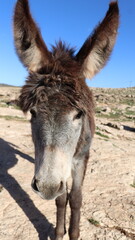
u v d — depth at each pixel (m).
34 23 0.63
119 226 0.87
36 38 0.64
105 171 1.36
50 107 0.56
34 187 0.54
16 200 1.01
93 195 1.08
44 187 0.52
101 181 1.23
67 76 0.60
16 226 0.85
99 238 0.80
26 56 0.66
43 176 0.53
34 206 0.97
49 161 0.54
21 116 2.81
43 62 0.66
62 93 0.57
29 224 0.86
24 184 1.14
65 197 0.75
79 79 0.62
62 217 0.77
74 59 0.70
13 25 0.63
